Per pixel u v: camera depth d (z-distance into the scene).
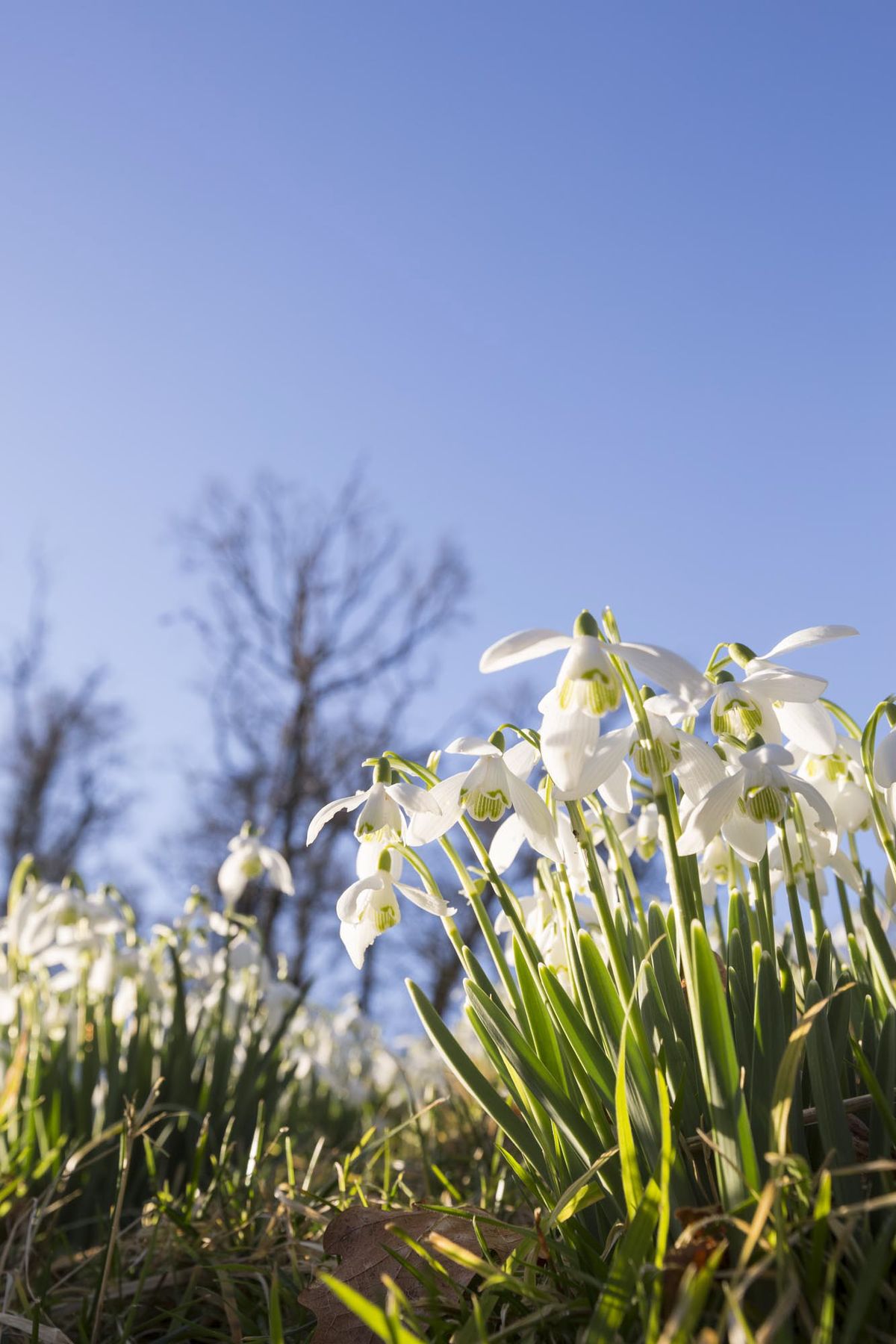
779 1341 0.23
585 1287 0.28
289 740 3.07
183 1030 0.66
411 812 0.32
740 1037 0.29
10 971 0.71
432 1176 0.50
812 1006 0.29
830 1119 0.27
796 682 0.31
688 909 0.29
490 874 0.33
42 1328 0.35
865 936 0.36
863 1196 0.27
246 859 0.73
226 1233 0.42
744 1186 0.26
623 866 0.34
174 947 0.68
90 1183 0.58
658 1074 0.27
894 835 0.32
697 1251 0.25
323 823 0.34
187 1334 0.36
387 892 0.34
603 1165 0.29
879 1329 0.24
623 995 0.30
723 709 0.31
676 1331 0.22
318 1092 0.91
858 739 0.33
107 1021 0.69
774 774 0.29
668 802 0.29
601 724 0.30
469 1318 0.28
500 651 0.30
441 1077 0.96
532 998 0.32
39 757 4.04
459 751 0.32
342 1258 0.33
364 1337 0.30
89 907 0.70
